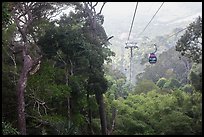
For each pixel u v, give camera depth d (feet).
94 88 68.64
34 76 56.70
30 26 64.28
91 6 72.23
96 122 79.00
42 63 61.57
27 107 59.98
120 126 82.07
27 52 57.57
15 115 59.72
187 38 74.90
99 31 77.25
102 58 69.10
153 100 102.37
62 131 58.29
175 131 75.20
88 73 68.28
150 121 85.71
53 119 56.29
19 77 56.75
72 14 72.43
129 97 114.21
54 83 60.23
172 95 93.45
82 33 68.64
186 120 76.38
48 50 63.93
